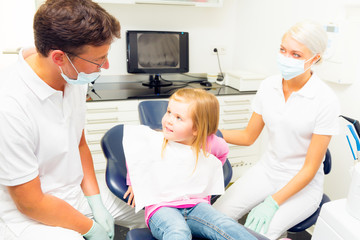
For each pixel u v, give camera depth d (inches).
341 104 65.1
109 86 97.8
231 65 113.3
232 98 90.0
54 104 38.5
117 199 51.5
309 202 50.1
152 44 95.3
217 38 108.4
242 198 54.0
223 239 36.9
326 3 66.9
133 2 85.3
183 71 100.6
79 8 31.8
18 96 34.9
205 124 42.8
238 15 106.0
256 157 99.4
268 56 90.2
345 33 60.0
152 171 43.6
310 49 47.3
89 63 35.3
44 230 38.4
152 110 57.1
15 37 84.8
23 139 34.6
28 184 35.8
